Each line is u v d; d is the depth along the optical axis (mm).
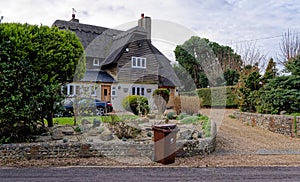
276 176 5156
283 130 10125
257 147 7957
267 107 11570
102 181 4730
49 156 6043
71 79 8078
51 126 8008
